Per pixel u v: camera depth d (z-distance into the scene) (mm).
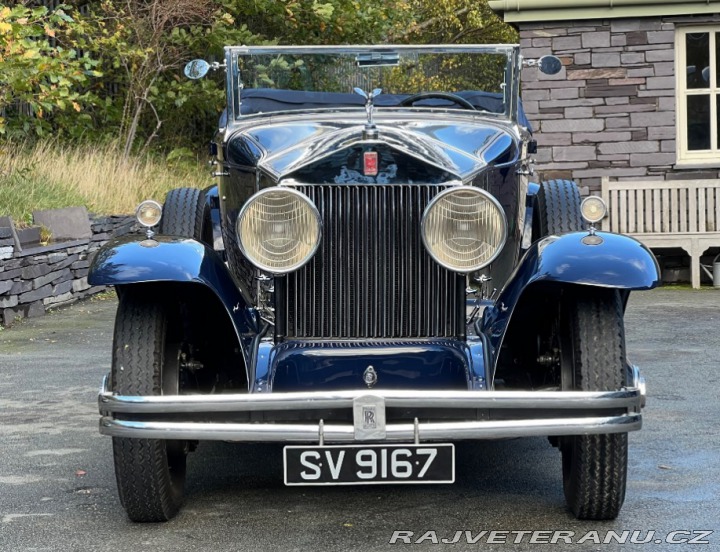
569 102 11195
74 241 9852
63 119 13539
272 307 4105
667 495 4160
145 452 3682
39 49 10719
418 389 3883
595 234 3855
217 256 4004
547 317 4250
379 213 3898
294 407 3438
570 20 11070
